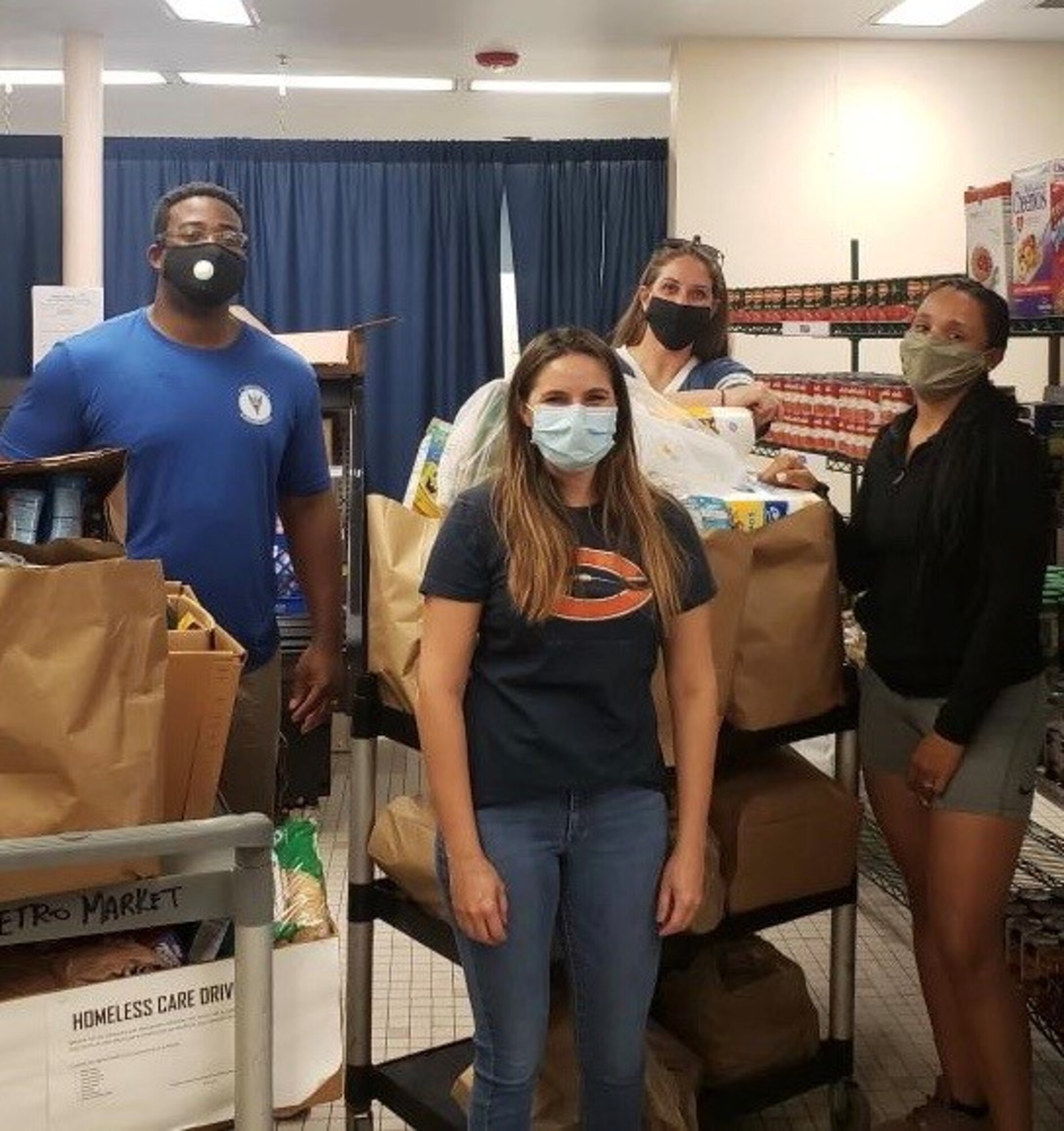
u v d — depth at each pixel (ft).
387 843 7.43
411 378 21.63
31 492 5.78
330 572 9.14
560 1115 7.01
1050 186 8.32
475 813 5.93
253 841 4.78
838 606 7.49
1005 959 7.82
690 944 7.18
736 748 7.28
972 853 7.07
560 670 5.78
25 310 21.26
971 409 7.12
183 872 4.93
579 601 5.75
